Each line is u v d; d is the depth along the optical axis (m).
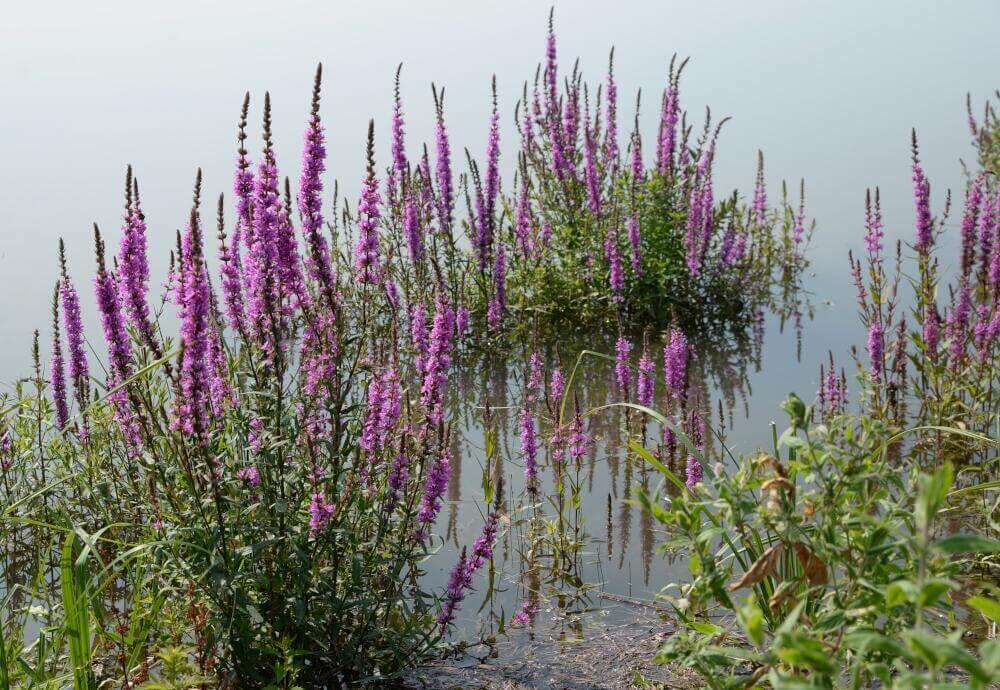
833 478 3.25
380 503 3.68
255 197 3.65
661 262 6.26
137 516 3.89
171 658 3.40
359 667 3.56
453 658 3.64
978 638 3.60
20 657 3.56
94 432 4.09
